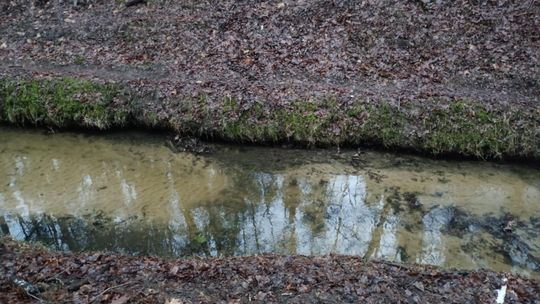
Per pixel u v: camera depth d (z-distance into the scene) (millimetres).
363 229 9180
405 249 8664
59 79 12594
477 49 13125
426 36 13562
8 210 9688
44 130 12312
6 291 6402
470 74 12625
